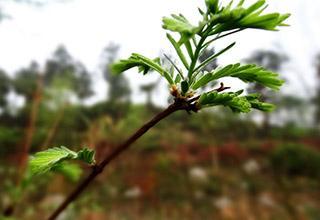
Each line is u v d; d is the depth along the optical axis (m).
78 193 0.90
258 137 19.06
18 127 14.07
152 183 12.25
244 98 0.76
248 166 15.53
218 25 0.67
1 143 13.25
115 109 6.30
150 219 9.98
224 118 12.92
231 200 11.28
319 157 15.68
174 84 0.79
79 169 1.41
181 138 17.62
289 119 20.89
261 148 17.89
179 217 10.27
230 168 15.87
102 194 10.16
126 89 10.02
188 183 13.08
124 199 10.78
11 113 14.19
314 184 13.58
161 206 10.90
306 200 11.53
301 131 20.67
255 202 10.93
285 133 19.62
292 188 13.01
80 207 3.50
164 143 17.05
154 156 15.60
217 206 10.88
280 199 11.08
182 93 0.77
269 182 13.54
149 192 11.70
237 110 0.78
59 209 0.89
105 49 10.58
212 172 14.74
